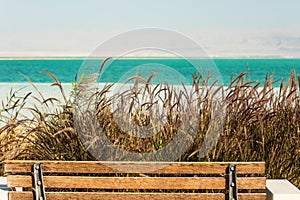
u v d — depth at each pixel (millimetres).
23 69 53656
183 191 4449
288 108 5520
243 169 3848
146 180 3916
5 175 5160
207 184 3889
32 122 4996
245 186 3871
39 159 4750
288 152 5191
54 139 4824
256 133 5270
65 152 4762
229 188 3848
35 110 5012
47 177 3949
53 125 4953
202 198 3900
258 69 56844
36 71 53750
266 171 5102
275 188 4348
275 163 5148
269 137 5234
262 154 5145
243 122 5012
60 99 5316
